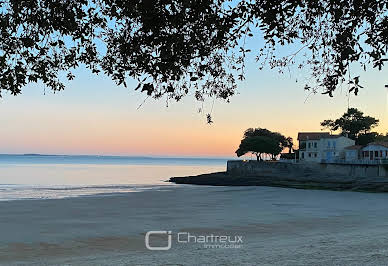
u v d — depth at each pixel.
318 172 79.44
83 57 6.25
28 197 42.34
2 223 23.27
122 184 71.69
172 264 12.07
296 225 22.83
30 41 5.60
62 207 31.59
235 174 91.12
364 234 18.62
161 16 4.77
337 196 46.12
